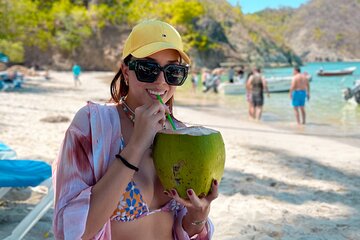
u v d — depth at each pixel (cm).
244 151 925
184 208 194
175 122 209
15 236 365
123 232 176
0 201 506
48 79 4322
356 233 451
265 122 1554
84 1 8531
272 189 624
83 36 7444
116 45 7844
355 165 809
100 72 7650
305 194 602
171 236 192
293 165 796
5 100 1870
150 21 180
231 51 11919
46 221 451
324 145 1052
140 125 164
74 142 169
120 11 8031
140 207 176
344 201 571
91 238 166
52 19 6894
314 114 1822
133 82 181
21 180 376
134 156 162
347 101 2325
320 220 491
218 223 475
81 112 175
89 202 159
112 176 161
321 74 5731
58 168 170
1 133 977
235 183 650
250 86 1625
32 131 1031
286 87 2900
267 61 15600
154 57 178
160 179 171
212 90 3114
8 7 3144
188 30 8944
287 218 495
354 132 1324
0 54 2905
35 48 7438
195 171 160
